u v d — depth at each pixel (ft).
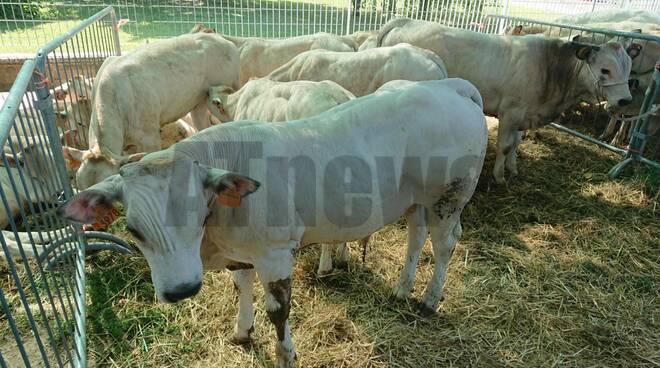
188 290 6.91
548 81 18.70
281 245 8.80
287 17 33.01
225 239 8.55
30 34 30.55
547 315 12.34
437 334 11.62
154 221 6.63
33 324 7.63
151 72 16.70
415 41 19.47
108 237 14.14
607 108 18.94
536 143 23.59
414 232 11.64
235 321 11.76
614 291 13.37
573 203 17.99
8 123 7.43
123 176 6.88
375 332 11.57
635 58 22.08
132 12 32.55
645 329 11.98
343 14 32.99
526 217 17.04
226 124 8.86
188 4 31.91
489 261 14.44
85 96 18.29
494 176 19.30
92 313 11.91
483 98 19.51
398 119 9.52
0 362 6.61
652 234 16.24
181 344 11.09
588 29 21.17
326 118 9.39
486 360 10.94
